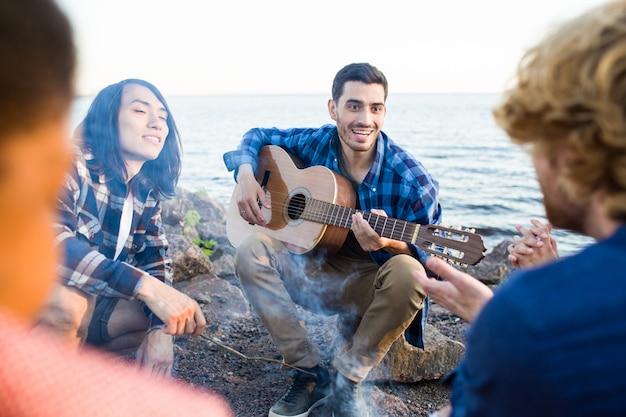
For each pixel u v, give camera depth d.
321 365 2.82
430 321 3.75
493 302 0.96
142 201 2.59
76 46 0.54
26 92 0.50
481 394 0.97
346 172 3.35
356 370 2.69
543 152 1.04
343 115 3.16
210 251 4.97
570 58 0.96
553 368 0.86
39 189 0.54
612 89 0.91
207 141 28.53
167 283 2.70
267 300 2.80
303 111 70.19
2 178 0.51
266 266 2.83
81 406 0.51
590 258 0.93
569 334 0.87
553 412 0.87
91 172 2.41
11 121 0.50
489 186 14.23
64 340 2.19
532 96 1.01
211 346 3.26
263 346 3.32
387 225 2.96
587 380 0.85
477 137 31.77
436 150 24.47
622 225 0.95
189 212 5.34
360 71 3.13
